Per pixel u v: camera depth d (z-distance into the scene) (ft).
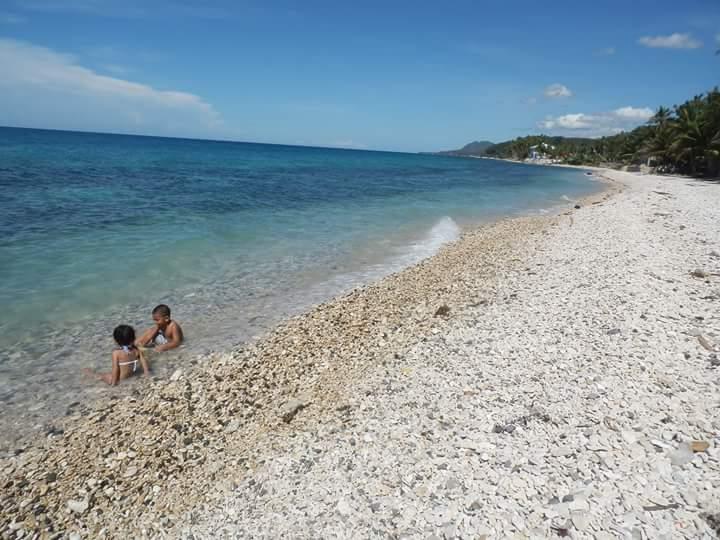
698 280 32.04
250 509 14.80
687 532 11.83
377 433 17.87
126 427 19.42
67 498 15.67
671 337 22.91
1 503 15.42
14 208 59.36
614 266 36.73
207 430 19.25
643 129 304.09
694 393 17.99
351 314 31.40
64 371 23.50
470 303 31.94
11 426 19.29
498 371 21.50
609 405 17.78
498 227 65.87
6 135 351.25
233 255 45.39
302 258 45.91
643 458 14.67
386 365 23.66
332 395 21.26
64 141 316.40
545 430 16.75
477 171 280.72
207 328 29.04
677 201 84.38
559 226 62.59
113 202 69.92
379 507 14.11
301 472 16.22
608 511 12.79
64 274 36.17
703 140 184.24
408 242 55.01
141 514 15.01
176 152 270.46
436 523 13.21
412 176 188.96
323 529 13.55
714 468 13.87
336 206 82.43
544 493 13.78
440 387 20.74
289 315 31.40
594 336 23.94
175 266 40.47
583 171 322.96
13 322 27.99
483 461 15.51
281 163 228.02
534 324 26.58
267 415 20.11
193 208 69.67
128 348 23.29
